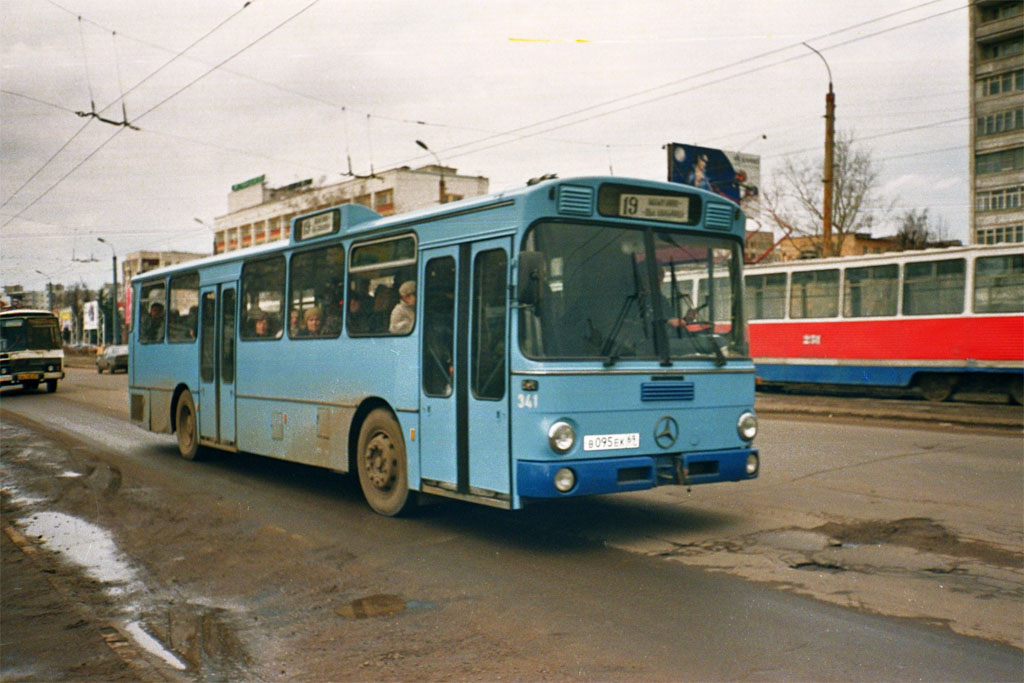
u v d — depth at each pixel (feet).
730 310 25.07
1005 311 61.31
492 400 22.89
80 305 338.54
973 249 63.05
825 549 22.20
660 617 17.21
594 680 14.16
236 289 37.60
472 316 23.80
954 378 64.95
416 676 14.60
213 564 22.63
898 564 20.70
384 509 27.71
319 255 31.65
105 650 16.19
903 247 163.84
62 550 24.54
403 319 26.76
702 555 21.94
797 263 75.51
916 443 40.81
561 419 21.48
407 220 26.78
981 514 25.62
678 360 23.45
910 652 15.10
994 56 188.03
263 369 35.17
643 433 22.59
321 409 31.12
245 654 16.03
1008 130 186.29
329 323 30.78
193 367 41.47
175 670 15.33
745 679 14.02
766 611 17.43
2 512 30.32
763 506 27.58
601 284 22.77
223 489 34.06
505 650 15.66
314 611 18.44
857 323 70.69
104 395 92.02
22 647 16.44
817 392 81.20
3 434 55.11
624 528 25.13
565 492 21.40
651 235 23.68
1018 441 41.22
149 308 46.91
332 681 14.55
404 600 18.94
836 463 35.14
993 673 14.14
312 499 31.50
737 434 24.43
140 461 42.42
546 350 21.70
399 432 27.12
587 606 18.06
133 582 21.17
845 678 13.98
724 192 138.31
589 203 22.74
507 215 22.63
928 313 65.82
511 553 22.70
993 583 19.08
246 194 234.79
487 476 23.03
